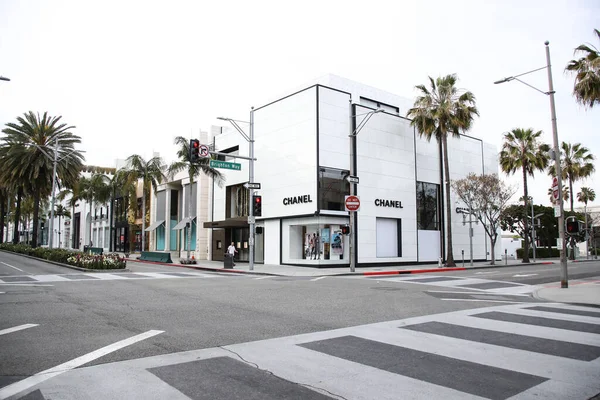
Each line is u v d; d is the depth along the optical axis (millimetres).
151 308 10859
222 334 7949
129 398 4738
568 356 6633
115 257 25688
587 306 12297
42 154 39969
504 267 34094
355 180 26891
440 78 33531
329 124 30500
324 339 7637
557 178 17438
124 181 44344
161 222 50375
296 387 5152
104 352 6605
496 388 5199
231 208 38656
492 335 8039
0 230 66250
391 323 9164
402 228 34375
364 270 27844
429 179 37500
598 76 18781
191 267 30906
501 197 36969
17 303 11500
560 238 17188
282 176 32188
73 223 83188
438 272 27969
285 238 31797
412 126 35969
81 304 11406
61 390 4965
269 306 11430
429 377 5574
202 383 5238
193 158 23406
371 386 5215
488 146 45312
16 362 6059
